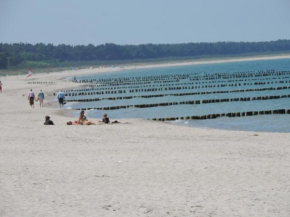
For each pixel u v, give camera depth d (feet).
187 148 146.72
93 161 124.67
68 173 109.60
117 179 103.60
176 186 97.14
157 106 338.13
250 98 363.35
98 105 359.87
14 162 123.54
